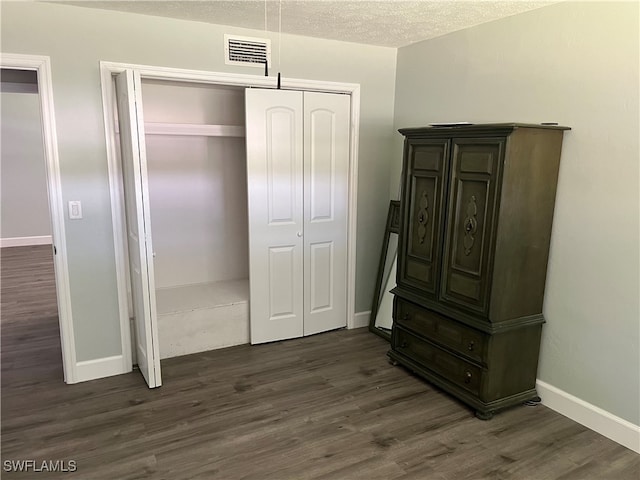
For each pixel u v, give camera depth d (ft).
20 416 8.80
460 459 7.72
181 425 8.61
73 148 9.36
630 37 7.47
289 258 12.26
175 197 13.00
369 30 10.59
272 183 11.70
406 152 10.20
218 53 10.39
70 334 9.91
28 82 11.89
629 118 7.60
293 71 11.30
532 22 8.95
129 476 7.22
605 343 8.25
